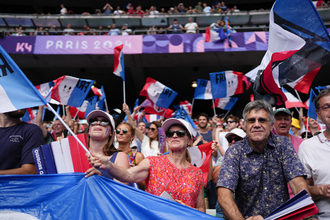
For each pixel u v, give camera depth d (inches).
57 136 188.5
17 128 97.2
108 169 75.7
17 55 515.2
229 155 83.3
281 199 79.9
